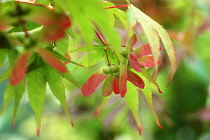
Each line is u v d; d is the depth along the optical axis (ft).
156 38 0.99
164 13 1.93
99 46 1.10
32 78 1.06
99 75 1.07
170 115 2.25
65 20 0.89
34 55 1.05
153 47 0.98
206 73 1.96
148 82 1.09
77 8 0.89
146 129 2.25
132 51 1.05
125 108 1.88
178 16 1.97
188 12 1.94
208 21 1.82
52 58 0.92
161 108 1.81
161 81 1.83
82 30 0.91
